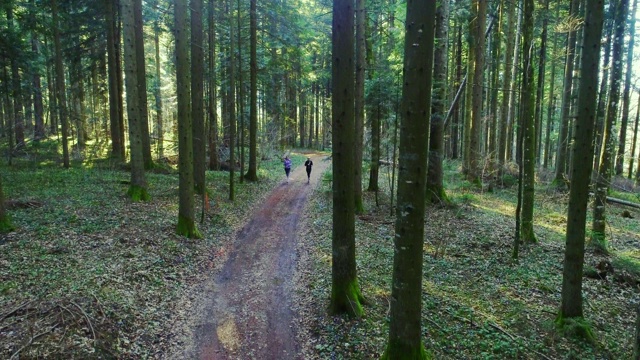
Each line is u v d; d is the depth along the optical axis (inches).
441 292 353.1
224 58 1003.3
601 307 335.3
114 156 937.5
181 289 355.9
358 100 607.5
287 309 333.7
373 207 677.3
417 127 187.8
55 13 726.5
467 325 299.7
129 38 558.9
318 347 275.1
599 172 467.2
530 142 470.3
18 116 980.6
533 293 358.3
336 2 272.8
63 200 534.0
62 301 274.7
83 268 338.6
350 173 299.9
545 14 639.8
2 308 260.5
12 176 667.4
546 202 726.5
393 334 220.4
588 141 267.9
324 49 1385.3
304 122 2172.7
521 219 492.7
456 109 1118.4
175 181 768.9
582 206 278.7
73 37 885.2
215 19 809.5
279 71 1050.1
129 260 374.9
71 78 1030.4
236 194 765.9
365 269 405.1
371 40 729.0
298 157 1590.8
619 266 408.2
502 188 856.9
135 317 289.3
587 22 254.5
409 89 185.5
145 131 852.0
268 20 843.4
